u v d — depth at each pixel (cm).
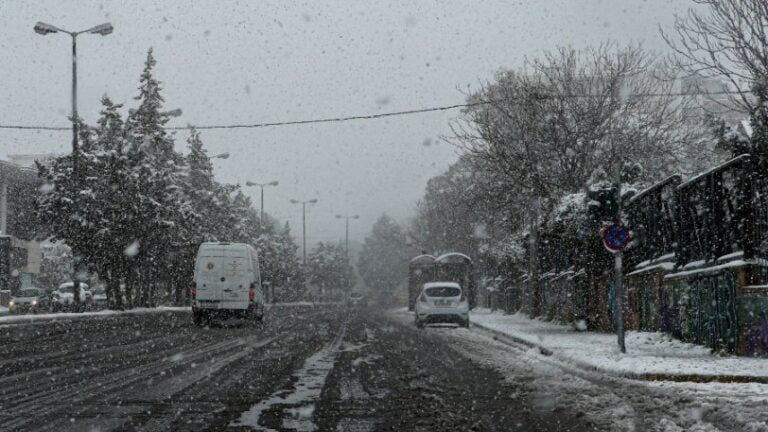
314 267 12788
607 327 2545
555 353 1678
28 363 1409
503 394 1064
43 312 4809
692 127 3183
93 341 1986
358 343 2048
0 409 893
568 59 3175
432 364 1484
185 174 4900
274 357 1576
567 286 3094
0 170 6406
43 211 4059
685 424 829
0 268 5891
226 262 2878
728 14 2114
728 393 1062
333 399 1002
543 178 2955
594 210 1734
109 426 795
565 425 830
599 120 2966
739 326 1540
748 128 2023
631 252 2373
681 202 1900
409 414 891
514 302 4500
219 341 2012
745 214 1532
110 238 4088
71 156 4084
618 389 1133
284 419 852
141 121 4678
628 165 2708
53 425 796
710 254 1723
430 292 3117
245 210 7956
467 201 3700
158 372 1277
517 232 4100
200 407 923
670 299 1966
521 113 3044
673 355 1575
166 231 4312
